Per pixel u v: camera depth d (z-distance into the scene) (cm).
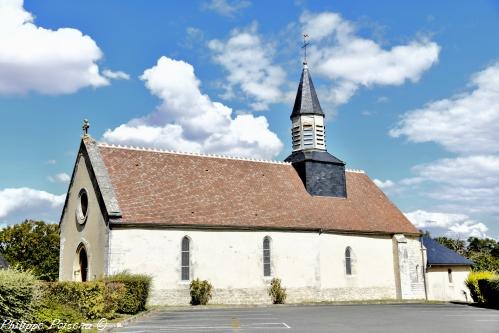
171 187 3134
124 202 2878
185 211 3027
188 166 3362
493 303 2956
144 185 3045
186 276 2941
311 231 3431
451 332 1697
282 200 3509
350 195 3962
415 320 2089
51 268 4562
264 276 3194
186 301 2902
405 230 3944
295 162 3866
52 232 4738
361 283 3616
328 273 3459
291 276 3294
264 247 3244
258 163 3731
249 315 2317
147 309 2552
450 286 4112
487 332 1702
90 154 3031
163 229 2902
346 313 2433
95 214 2908
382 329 1766
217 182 3366
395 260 3834
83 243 2998
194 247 2986
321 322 1992
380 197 4169
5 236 4572
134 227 2817
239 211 3234
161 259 2864
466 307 2912
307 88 4006
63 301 1916
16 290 1359
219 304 2972
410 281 3838
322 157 3856
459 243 7469
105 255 2730
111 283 2236
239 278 3098
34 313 1430
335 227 3528
